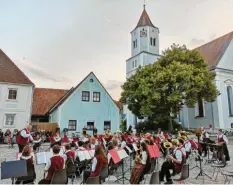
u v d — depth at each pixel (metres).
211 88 25.48
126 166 12.16
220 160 11.78
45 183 6.00
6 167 5.16
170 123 27.02
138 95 25.97
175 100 23.23
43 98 38.12
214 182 8.41
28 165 6.61
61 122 28.91
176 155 7.91
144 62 46.59
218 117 33.75
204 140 14.27
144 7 51.75
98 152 7.07
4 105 27.34
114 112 32.06
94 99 31.28
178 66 24.41
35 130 26.66
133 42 51.38
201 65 27.44
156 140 13.34
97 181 5.67
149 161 7.46
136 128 33.59
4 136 24.08
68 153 8.37
